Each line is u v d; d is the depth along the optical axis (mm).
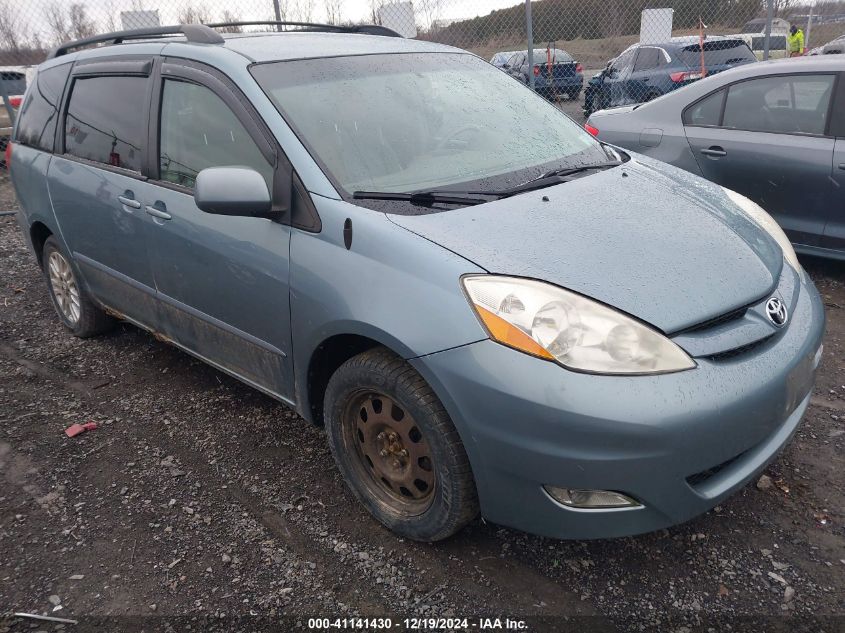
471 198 2529
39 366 4121
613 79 11195
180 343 3459
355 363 2430
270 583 2381
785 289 2488
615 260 2240
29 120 4352
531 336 2027
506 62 9500
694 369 2039
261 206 2518
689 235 2463
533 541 2520
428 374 2158
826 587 2256
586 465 1986
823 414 3219
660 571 2361
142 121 3312
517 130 3195
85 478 3008
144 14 8586
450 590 2322
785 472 2828
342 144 2703
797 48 10602
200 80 2994
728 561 2389
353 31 4016
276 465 3049
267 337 2797
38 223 4316
